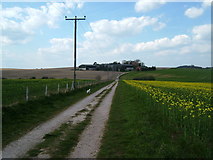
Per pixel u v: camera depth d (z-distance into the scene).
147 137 6.89
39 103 14.44
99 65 158.25
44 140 7.29
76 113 12.65
